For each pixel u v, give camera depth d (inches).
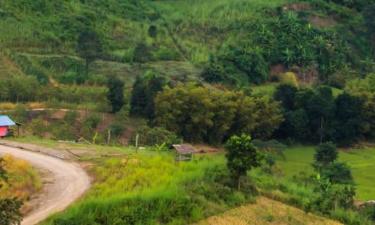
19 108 3742.6
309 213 1875.0
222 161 2080.5
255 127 4055.1
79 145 2480.3
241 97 4003.4
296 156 3949.3
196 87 3882.9
